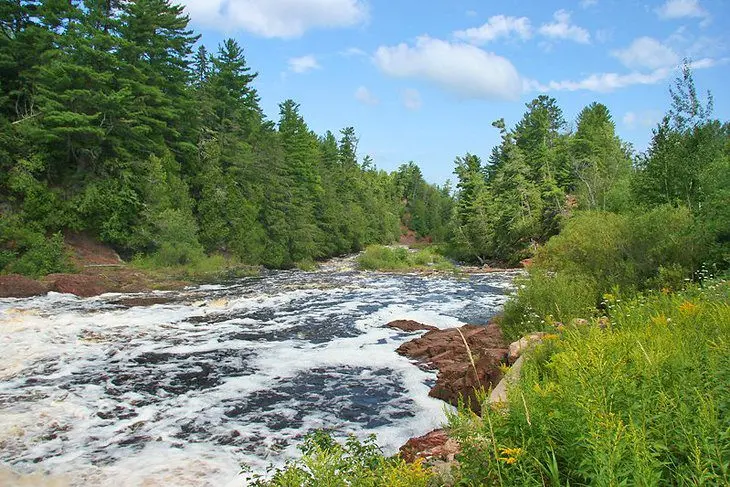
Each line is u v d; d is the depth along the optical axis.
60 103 31.00
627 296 11.48
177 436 8.14
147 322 17.20
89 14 34.09
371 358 13.21
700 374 4.21
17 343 13.59
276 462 7.20
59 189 31.47
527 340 9.23
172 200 36.53
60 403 9.45
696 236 12.60
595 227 15.28
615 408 3.79
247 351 13.77
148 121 35.69
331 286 29.09
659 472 2.86
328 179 68.12
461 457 3.91
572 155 62.66
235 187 44.16
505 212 53.09
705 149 17.86
